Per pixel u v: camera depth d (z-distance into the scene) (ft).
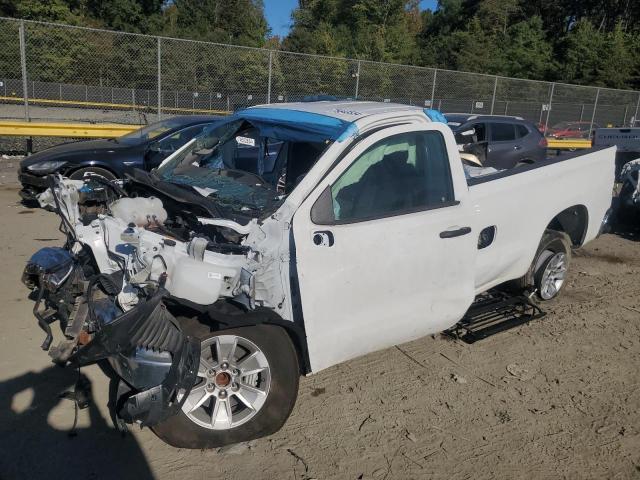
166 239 10.34
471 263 13.64
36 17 116.78
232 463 10.73
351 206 11.73
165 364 9.71
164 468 10.47
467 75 57.52
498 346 16.22
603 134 39.60
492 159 38.29
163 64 45.34
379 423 12.28
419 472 10.84
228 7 184.55
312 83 49.57
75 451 10.78
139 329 9.37
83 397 11.46
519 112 62.80
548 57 140.67
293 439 11.57
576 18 186.80
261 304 10.77
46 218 26.58
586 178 18.25
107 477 10.17
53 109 42.68
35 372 13.25
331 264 11.18
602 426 12.61
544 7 185.57
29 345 14.40
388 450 11.41
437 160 13.21
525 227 16.02
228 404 10.93
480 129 38.40
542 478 10.87
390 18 147.74
